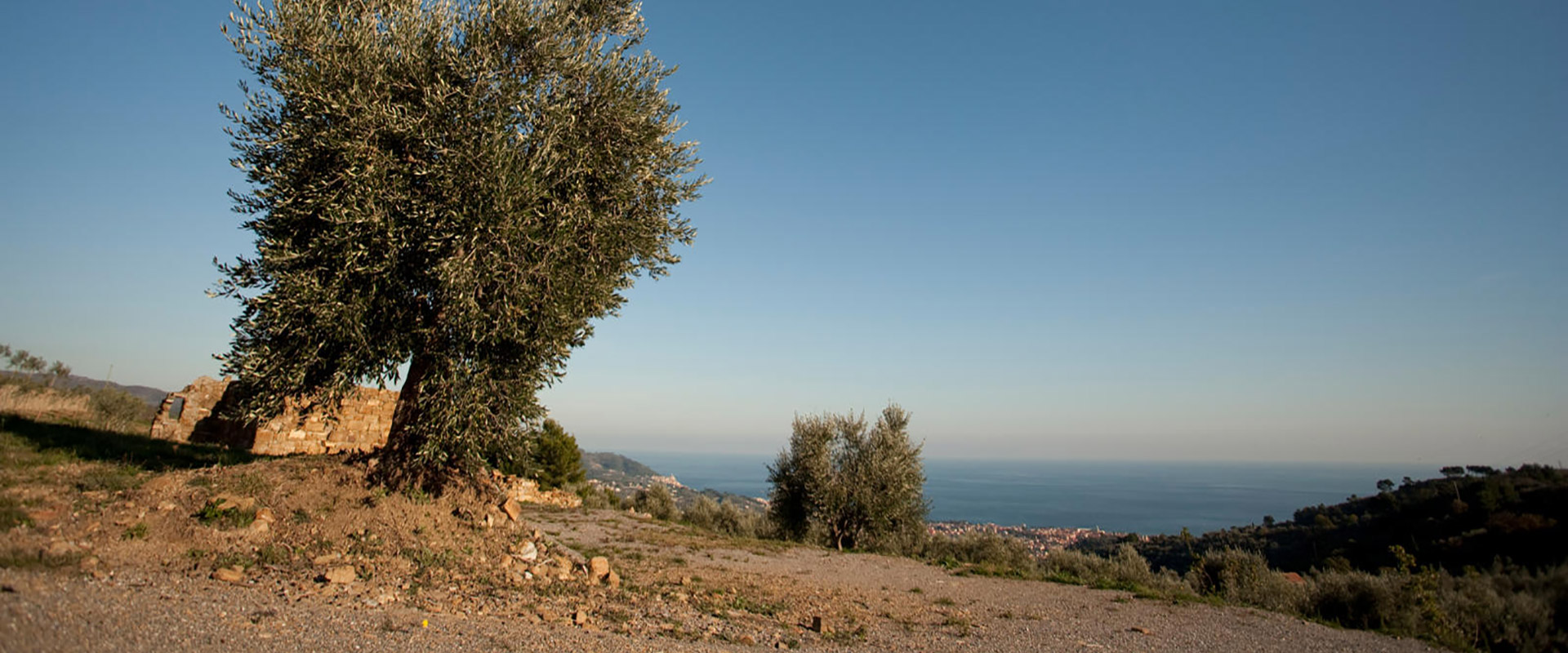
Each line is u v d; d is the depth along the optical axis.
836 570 18.11
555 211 12.32
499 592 9.36
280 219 11.52
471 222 11.27
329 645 5.99
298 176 11.78
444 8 13.12
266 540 9.28
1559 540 22.94
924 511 28.45
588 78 13.69
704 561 17.45
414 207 11.39
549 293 12.06
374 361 11.97
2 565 6.29
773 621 10.66
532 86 13.09
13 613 5.17
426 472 12.69
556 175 12.74
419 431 11.71
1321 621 14.43
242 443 20.89
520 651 6.68
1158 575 20.33
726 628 9.55
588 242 13.13
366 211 10.90
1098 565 20.91
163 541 8.34
